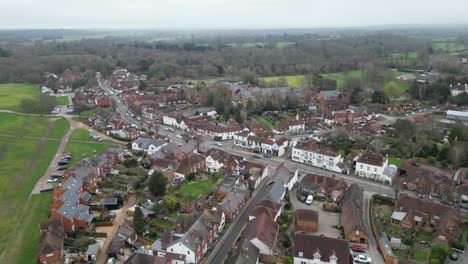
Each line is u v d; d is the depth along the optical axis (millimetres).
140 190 123625
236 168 141875
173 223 105250
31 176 137625
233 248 89062
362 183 134125
